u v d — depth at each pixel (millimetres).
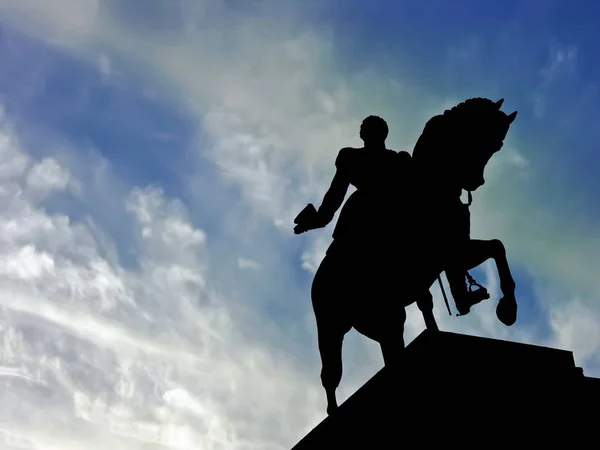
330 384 12008
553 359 8805
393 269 11156
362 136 12367
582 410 8367
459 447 8430
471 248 10883
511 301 10508
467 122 10961
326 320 12008
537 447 8258
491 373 8703
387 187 11617
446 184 11023
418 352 9172
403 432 8867
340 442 9719
